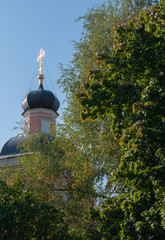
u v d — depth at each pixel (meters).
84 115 12.45
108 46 18.28
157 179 10.50
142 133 10.26
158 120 10.72
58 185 18.50
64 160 18.61
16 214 14.10
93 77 12.59
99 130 17.64
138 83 11.76
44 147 18.98
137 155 10.59
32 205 14.71
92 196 16.94
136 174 11.02
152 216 10.67
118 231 12.06
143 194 11.21
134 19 13.27
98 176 16.92
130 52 11.89
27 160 19.28
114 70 12.17
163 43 11.59
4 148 32.97
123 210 11.10
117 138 12.16
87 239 14.47
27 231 13.85
